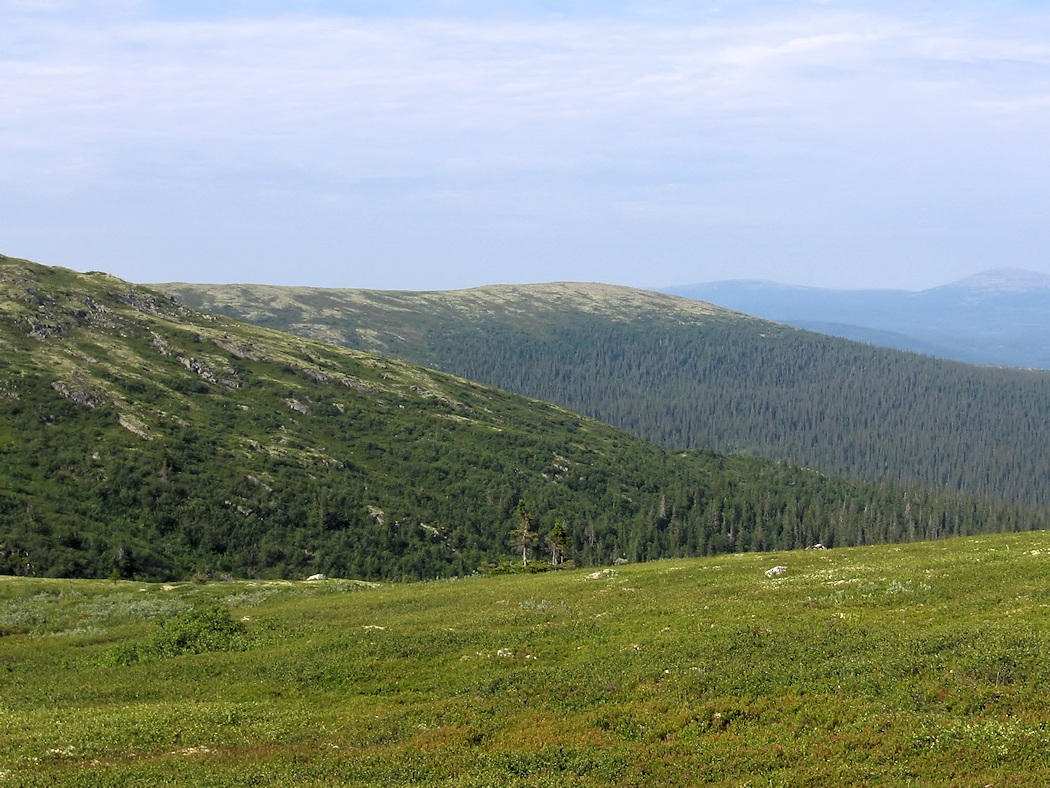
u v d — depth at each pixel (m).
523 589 57.12
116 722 28.55
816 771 21.19
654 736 24.72
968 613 34.03
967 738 21.98
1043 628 29.33
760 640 32.59
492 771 22.41
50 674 40.38
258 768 23.12
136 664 41.06
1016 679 25.28
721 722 25.31
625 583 55.09
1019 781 19.58
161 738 26.59
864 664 28.09
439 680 32.94
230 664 38.44
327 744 25.62
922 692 25.38
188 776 22.52
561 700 28.56
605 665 31.95
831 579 45.94
